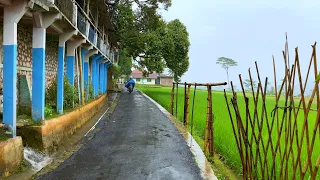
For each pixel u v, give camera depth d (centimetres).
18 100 938
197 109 1619
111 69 3341
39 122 768
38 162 668
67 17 908
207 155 748
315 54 221
